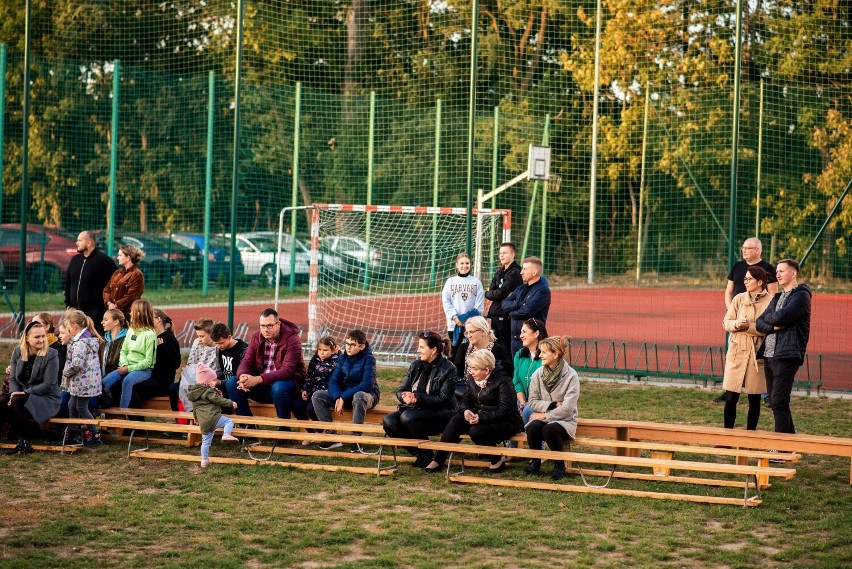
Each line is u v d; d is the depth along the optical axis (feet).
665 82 90.89
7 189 87.92
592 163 81.71
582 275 94.27
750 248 35.06
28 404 29.86
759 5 86.84
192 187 88.12
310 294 51.11
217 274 83.30
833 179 84.89
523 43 99.91
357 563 19.97
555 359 28.02
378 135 89.56
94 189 88.58
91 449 30.83
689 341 59.62
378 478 27.40
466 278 39.42
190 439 31.24
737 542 21.86
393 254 80.43
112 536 21.68
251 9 95.86
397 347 54.29
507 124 93.04
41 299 74.33
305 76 98.43
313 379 31.94
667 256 91.09
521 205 92.89
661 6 90.63
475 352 28.14
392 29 99.50
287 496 25.43
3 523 22.68
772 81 86.84
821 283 86.43
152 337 33.32
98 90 88.33
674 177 86.58
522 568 19.88
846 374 47.88
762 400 38.93
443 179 90.74
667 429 28.27
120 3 97.45
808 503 25.08
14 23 95.71
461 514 23.89
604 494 25.90
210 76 83.46
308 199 88.89
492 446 27.73
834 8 84.99
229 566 19.66
